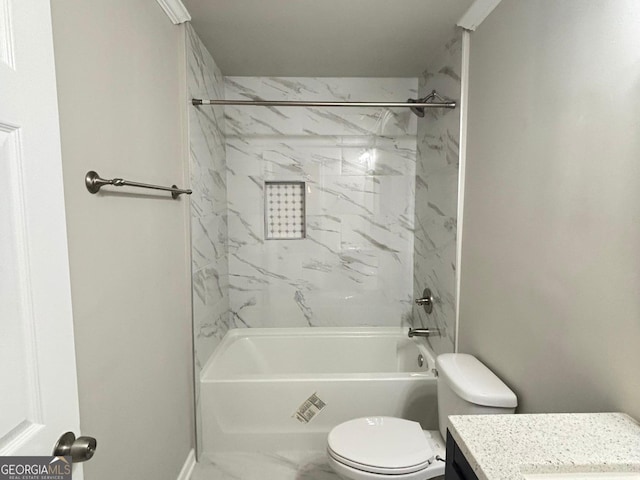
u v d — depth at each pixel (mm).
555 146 1167
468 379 1456
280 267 2828
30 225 611
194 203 1939
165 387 1607
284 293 2852
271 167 2752
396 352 2760
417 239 2732
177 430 1760
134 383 1312
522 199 1359
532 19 1294
